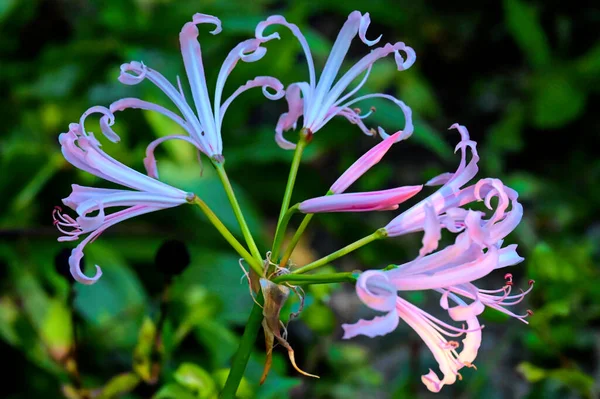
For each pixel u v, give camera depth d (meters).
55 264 0.68
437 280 0.54
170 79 1.19
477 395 0.93
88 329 0.85
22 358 0.85
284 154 1.20
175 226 1.10
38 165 1.06
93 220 0.55
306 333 1.01
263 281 0.55
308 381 0.96
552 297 0.85
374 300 0.52
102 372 0.85
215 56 1.25
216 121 0.59
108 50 1.27
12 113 1.20
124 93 1.27
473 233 0.53
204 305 0.81
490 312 0.70
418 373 0.90
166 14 1.32
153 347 0.72
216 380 0.71
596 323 1.00
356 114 0.60
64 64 1.28
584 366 0.97
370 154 0.57
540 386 0.85
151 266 1.06
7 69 1.29
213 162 0.58
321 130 1.28
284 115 0.59
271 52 1.22
